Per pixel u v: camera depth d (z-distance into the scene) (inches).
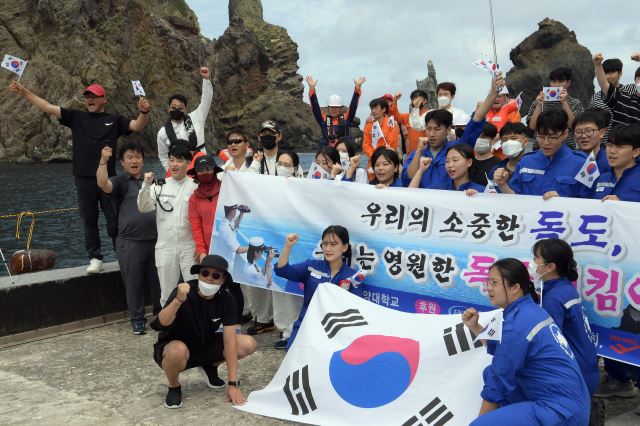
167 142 324.5
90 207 303.6
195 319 201.8
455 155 222.4
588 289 189.6
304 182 251.6
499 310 156.3
